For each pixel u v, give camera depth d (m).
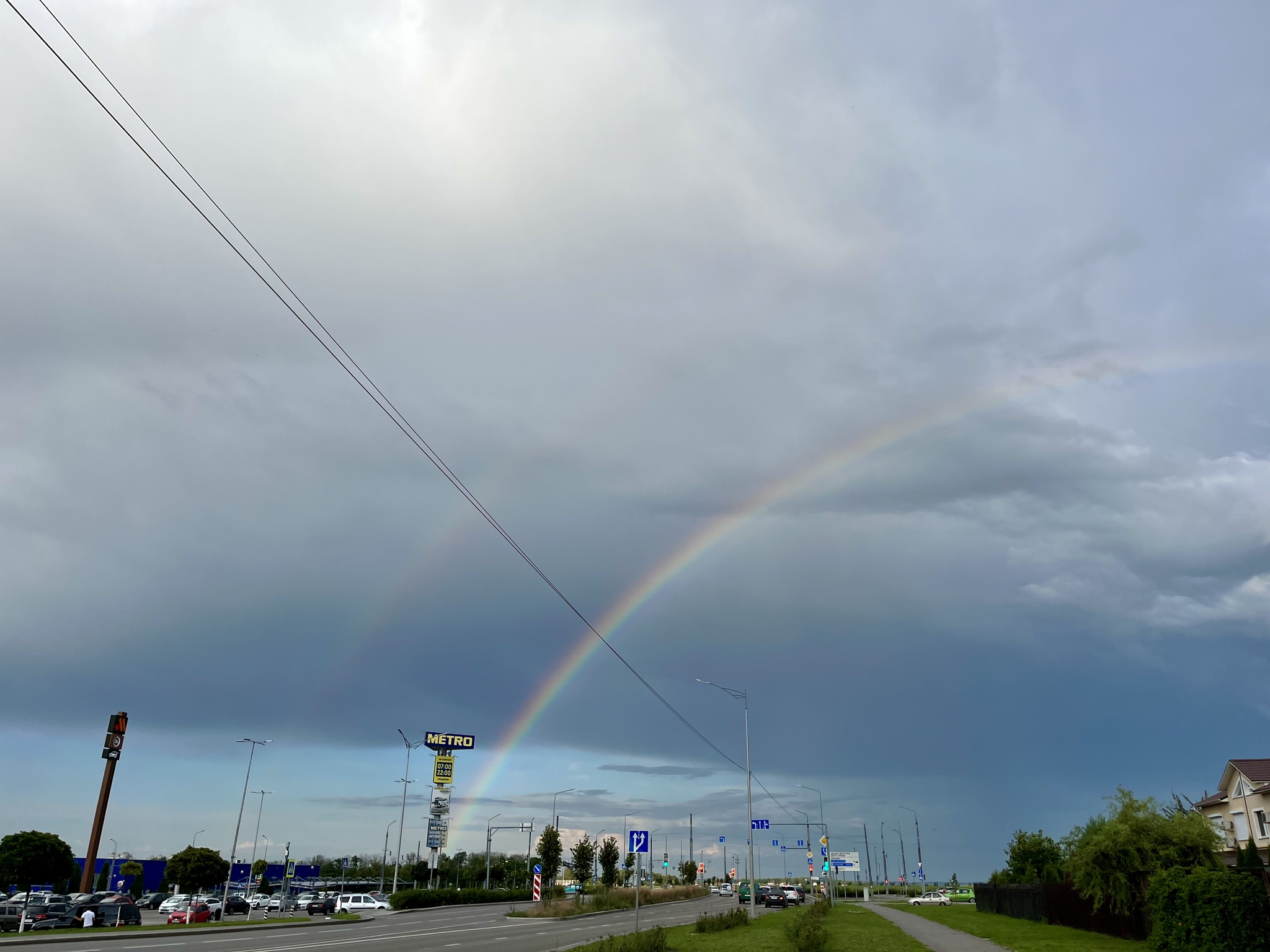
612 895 83.00
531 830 115.50
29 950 32.69
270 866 177.75
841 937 35.78
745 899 88.31
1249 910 24.02
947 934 38.34
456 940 38.16
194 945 34.25
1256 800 54.81
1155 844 34.31
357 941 36.88
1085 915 40.59
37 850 108.38
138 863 138.62
